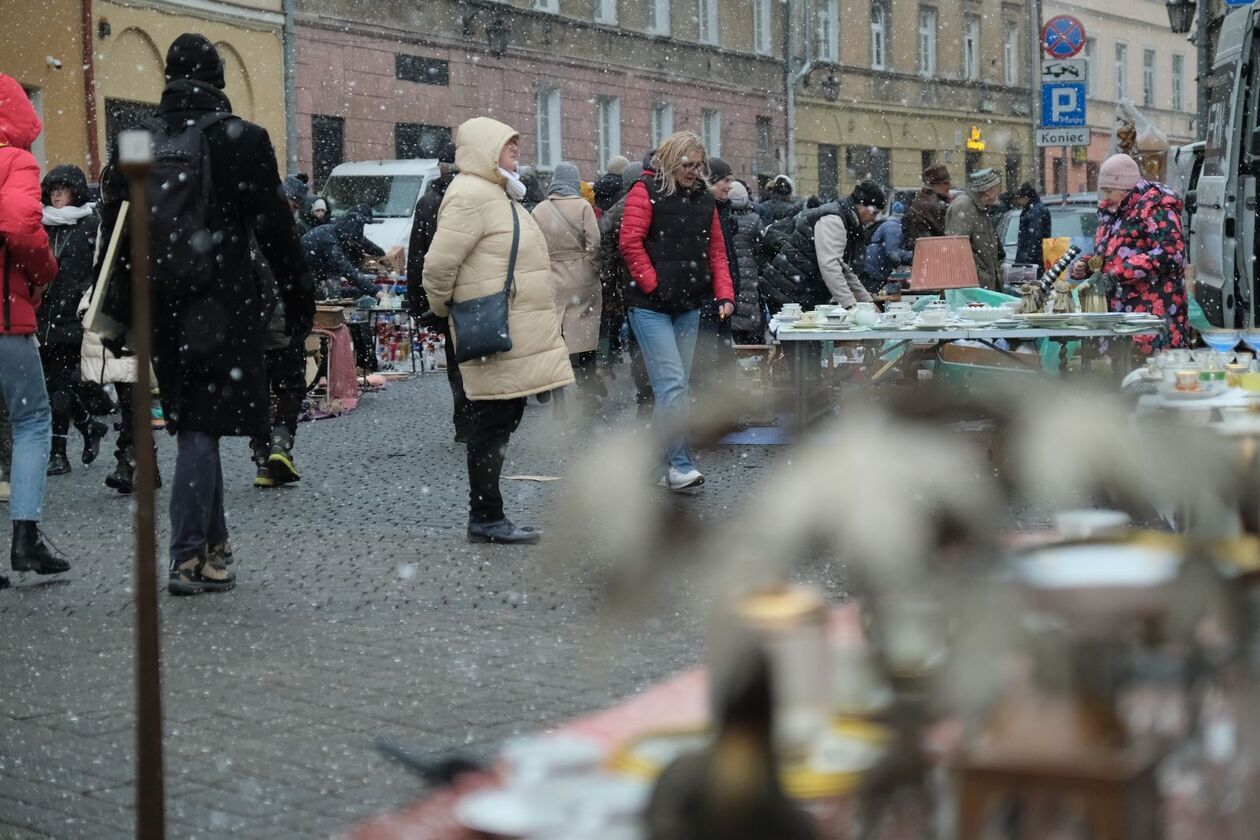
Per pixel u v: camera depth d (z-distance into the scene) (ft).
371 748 19.49
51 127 106.93
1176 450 4.89
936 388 4.62
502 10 150.92
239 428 29.12
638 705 6.84
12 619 27.45
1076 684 4.48
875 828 4.47
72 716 21.24
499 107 152.25
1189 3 109.40
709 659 4.37
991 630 4.56
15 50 103.09
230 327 28.66
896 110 214.28
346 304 67.31
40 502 30.42
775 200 72.90
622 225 40.45
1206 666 4.70
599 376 58.75
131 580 30.94
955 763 4.37
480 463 34.30
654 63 173.06
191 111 28.78
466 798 5.86
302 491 43.45
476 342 33.19
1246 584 4.92
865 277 68.59
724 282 40.81
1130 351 43.37
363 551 33.60
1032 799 4.27
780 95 194.59
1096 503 4.97
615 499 4.52
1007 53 237.86
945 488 4.50
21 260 29.58
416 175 118.32
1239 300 59.21
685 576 4.46
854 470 4.45
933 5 221.05
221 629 26.27
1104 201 47.21
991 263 64.39
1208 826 4.51
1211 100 64.80
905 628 4.64
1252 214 58.29
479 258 33.35
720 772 4.01
